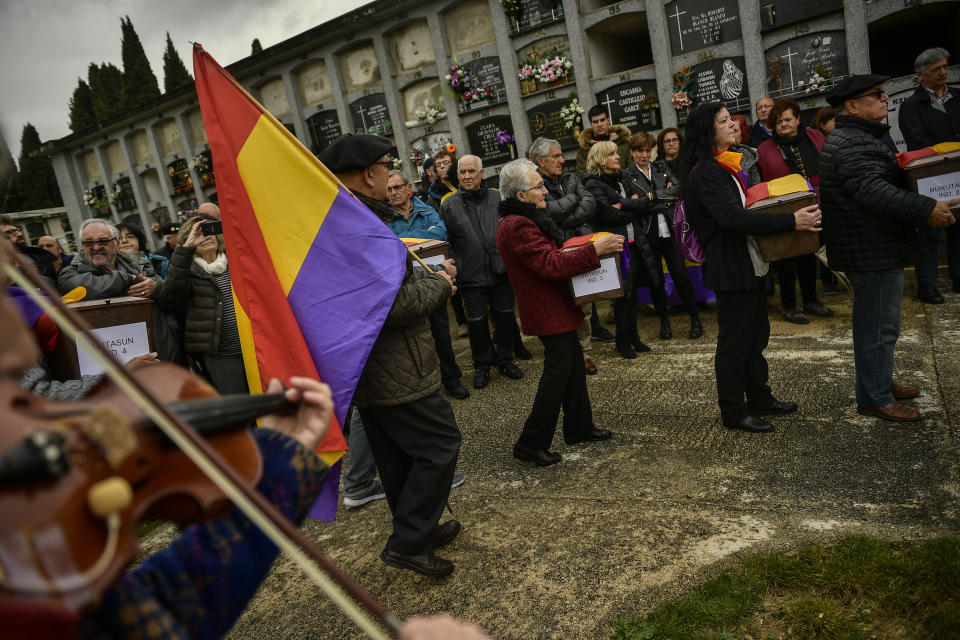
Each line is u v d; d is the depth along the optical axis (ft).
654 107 25.16
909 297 17.22
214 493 2.51
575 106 26.37
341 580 2.61
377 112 33.32
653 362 15.93
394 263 7.78
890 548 7.48
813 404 11.87
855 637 6.27
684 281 17.19
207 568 2.72
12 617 1.59
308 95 36.06
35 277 2.41
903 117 17.34
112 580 1.87
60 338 7.80
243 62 36.42
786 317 17.44
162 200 47.19
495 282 16.17
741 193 10.93
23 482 1.85
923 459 9.37
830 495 8.87
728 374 11.24
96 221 12.35
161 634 2.28
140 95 69.21
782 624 6.66
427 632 2.34
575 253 10.31
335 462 7.72
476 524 9.68
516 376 16.56
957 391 11.32
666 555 8.10
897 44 26.32
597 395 14.35
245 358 8.04
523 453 11.43
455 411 14.92
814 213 10.12
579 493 10.09
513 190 10.98
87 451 2.05
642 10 24.88
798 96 22.49
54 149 51.01
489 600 7.84
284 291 7.80
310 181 7.79
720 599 7.09
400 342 8.11
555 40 27.07
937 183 11.07
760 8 22.65
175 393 2.82
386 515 10.55
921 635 6.21
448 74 29.96
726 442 11.02
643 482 10.11
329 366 7.63
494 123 29.40
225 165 7.82
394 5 30.09
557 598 7.65
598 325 18.83
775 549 7.82
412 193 17.02
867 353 10.68
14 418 1.99
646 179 17.15
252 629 8.09
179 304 13.01
